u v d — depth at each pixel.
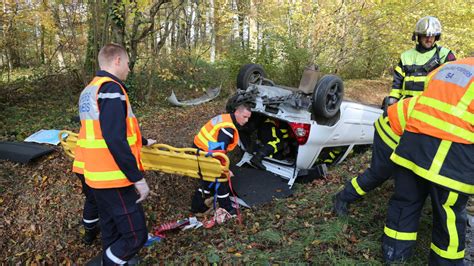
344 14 10.19
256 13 11.23
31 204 4.20
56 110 7.58
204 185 3.96
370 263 2.85
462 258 2.57
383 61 12.70
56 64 9.74
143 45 9.31
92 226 3.61
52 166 4.73
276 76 9.44
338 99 4.33
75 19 8.32
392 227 2.82
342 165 4.97
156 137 5.75
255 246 3.27
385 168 3.14
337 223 3.36
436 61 3.79
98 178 2.65
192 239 3.59
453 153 2.37
